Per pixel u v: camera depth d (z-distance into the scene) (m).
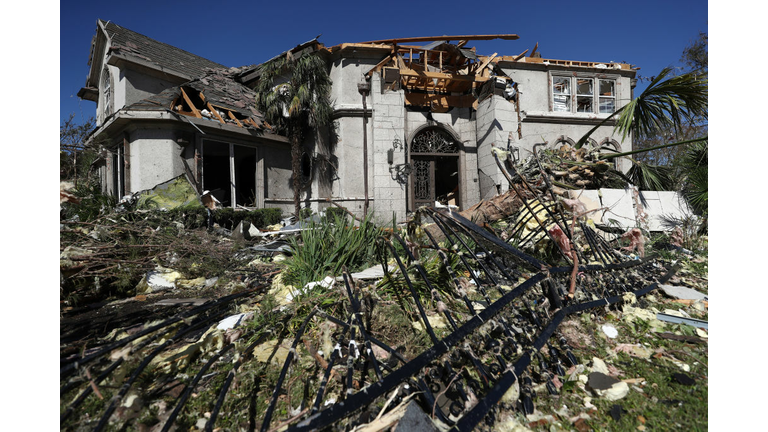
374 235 3.96
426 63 9.74
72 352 2.03
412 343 2.19
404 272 2.13
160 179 7.64
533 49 12.20
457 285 2.10
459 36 9.29
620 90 12.17
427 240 3.91
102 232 3.72
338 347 1.82
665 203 6.63
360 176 9.99
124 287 3.34
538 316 2.26
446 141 10.71
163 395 1.70
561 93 12.10
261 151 9.50
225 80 11.05
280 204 9.90
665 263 4.48
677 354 2.08
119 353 1.72
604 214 5.96
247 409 1.63
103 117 11.41
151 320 2.59
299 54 9.79
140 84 9.55
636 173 7.79
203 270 4.03
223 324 2.51
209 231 6.01
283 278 3.38
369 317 2.47
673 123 6.70
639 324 2.50
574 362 1.93
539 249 4.34
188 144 8.02
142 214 4.94
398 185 9.51
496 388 1.47
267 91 9.30
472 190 10.51
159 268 3.79
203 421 1.54
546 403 1.64
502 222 6.05
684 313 2.68
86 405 1.57
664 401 1.64
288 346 2.21
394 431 1.29
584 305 2.37
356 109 9.89
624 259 3.82
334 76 10.25
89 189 6.45
